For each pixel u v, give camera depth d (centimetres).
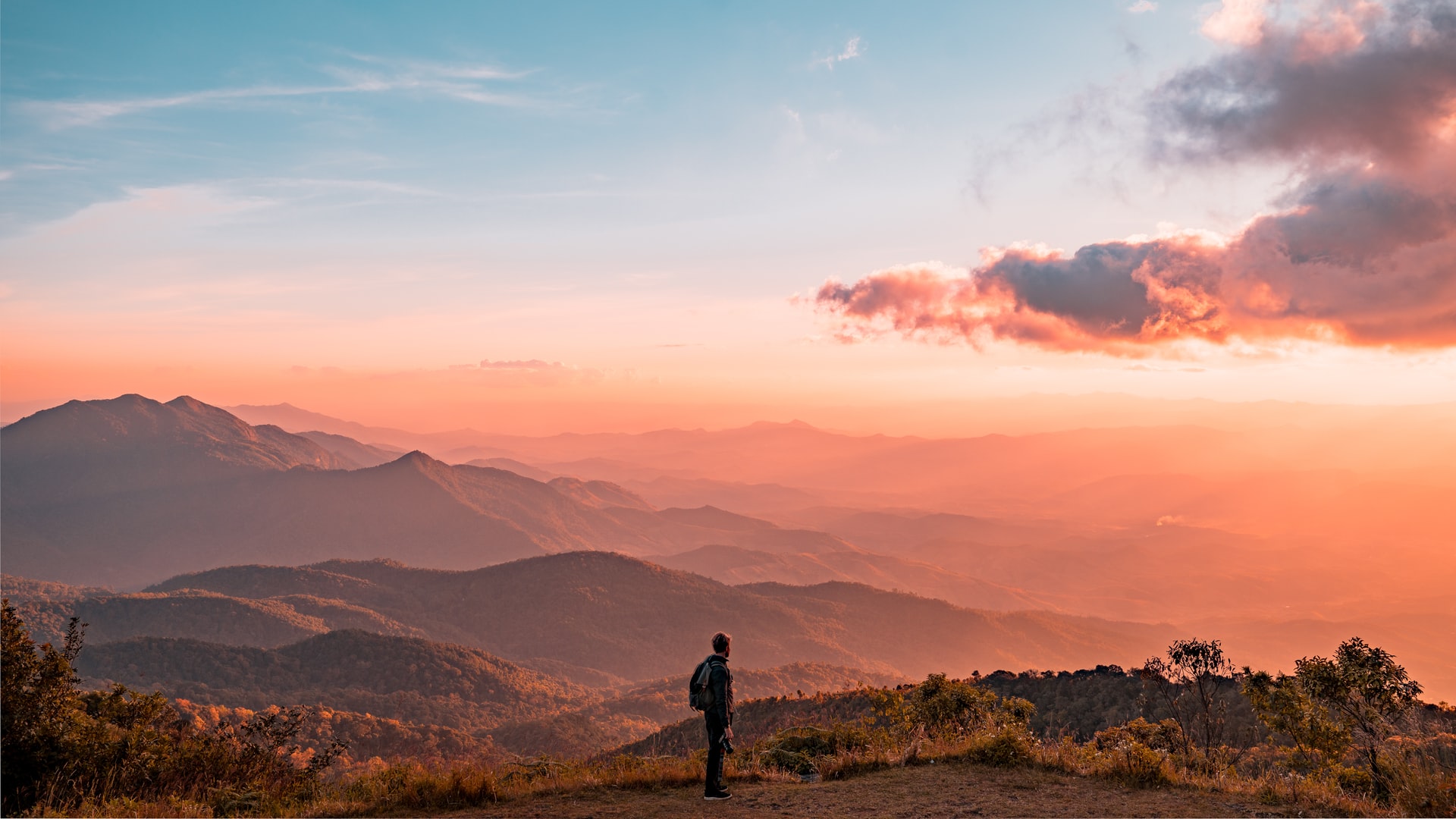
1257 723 1305
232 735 1152
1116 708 4350
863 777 962
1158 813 770
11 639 922
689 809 810
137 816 842
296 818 848
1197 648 1262
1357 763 1041
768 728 5612
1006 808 791
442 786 877
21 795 884
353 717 10281
